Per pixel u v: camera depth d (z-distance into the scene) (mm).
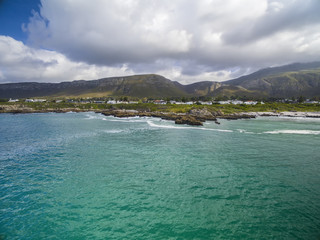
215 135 57406
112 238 14867
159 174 26906
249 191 21938
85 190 22234
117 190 22234
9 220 16844
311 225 16156
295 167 29797
